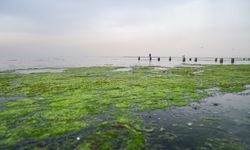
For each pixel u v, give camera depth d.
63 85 30.34
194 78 38.31
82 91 25.53
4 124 13.90
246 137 11.51
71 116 15.50
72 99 21.06
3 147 10.60
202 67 69.62
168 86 28.86
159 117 15.38
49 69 68.38
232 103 19.50
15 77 42.16
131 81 34.44
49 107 18.11
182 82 32.78
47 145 10.75
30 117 15.30
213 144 10.70
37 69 69.00
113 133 11.82
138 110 17.27
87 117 15.31
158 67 73.94
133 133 11.88
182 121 14.42
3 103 19.91
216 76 40.97
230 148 10.23
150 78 39.00
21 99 21.45
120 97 22.08
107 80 36.03
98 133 11.97
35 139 11.49
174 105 18.83
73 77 41.66
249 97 22.12
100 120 14.59
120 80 35.94
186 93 24.08
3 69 69.75
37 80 36.84
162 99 21.23
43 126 13.45
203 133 12.19
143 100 20.72
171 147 10.43
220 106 18.42
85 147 10.26
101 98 21.53
